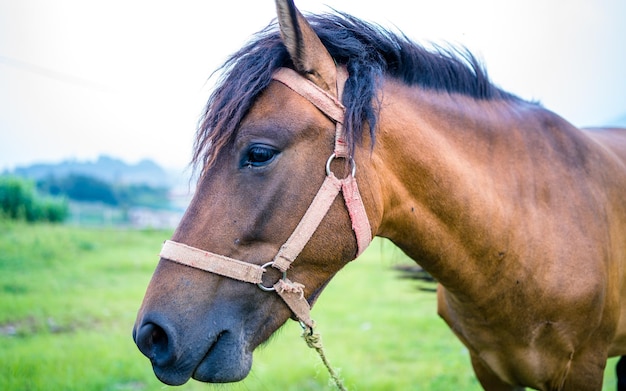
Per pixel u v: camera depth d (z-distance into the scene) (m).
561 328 2.13
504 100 2.38
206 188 1.65
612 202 2.35
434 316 6.74
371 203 1.73
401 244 2.01
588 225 2.18
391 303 7.64
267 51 1.69
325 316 6.80
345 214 1.68
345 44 1.78
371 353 5.23
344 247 1.71
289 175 1.62
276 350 5.32
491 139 2.14
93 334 5.63
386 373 4.65
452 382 4.37
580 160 2.32
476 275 2.05
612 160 2.47
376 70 1.82
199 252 1.60
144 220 26.38
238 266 1.61
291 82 1.66
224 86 1.68
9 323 6.06
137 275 9.48
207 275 1.61
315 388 4.27
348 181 1.67
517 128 2.25
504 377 2.38
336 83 1.71
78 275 9.20
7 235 12.74
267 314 1.69
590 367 2.24
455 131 2.04
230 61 1.76
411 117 1.91
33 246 11.50
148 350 1.57
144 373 4.49
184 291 1.58
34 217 19.30
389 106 1.87
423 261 2.05
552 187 2.19
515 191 2.10
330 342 5.60
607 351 2.31
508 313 2.12
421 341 5.62
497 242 2.02
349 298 8.01
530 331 2.14
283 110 1.63
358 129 1.67
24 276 8.81
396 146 1.84
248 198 1.62
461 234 1.98
